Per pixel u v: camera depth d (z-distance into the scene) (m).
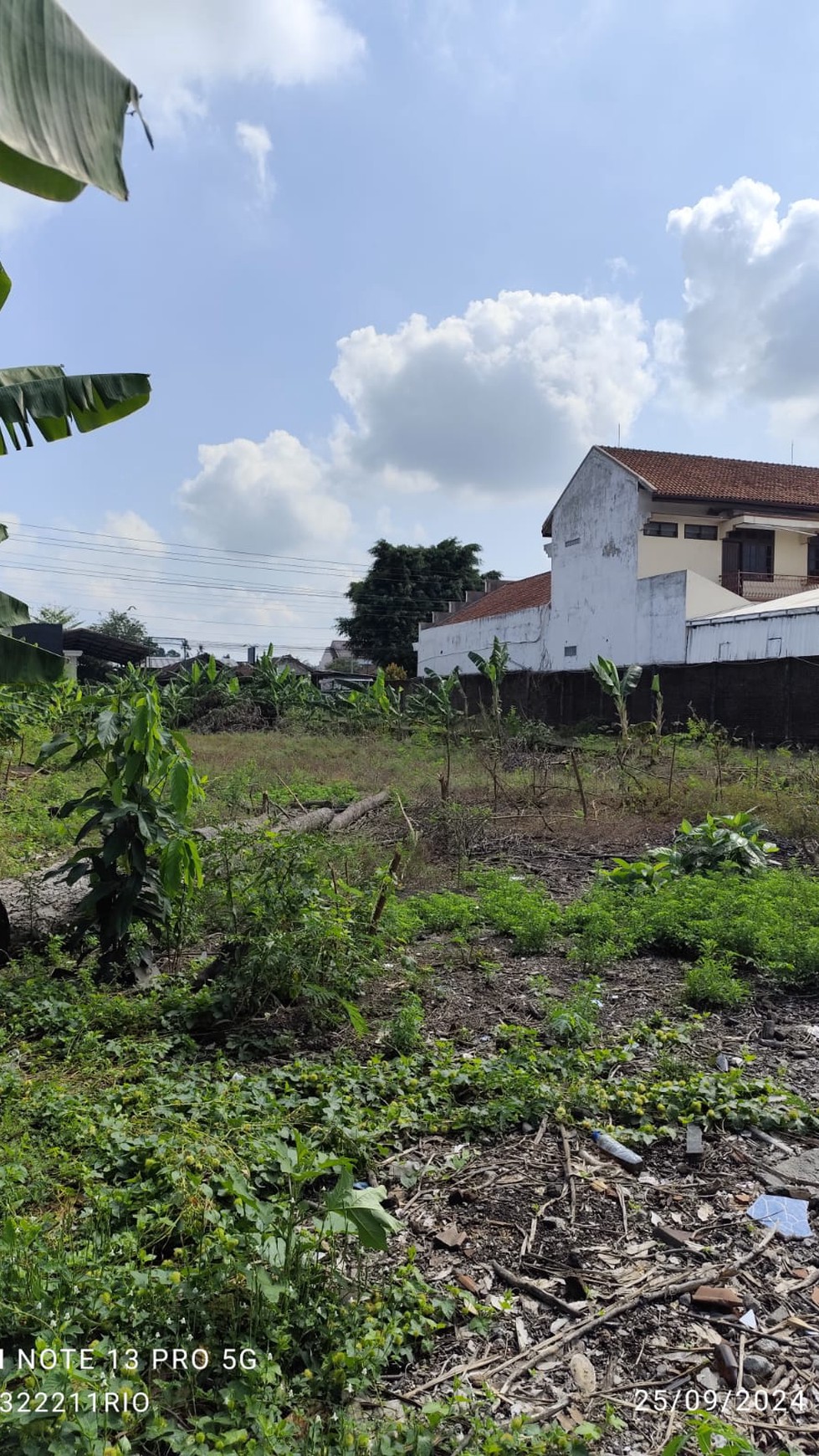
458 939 5.64
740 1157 3.21
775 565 28.39
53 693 14.39
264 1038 4.06
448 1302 2.37
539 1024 4.43
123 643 30.88
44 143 2.31
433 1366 2.22
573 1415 2.07
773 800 10.29
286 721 24.38
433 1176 3.06
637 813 10.61
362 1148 3.05
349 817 10.02
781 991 4.89
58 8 2.37
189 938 5.34
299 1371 2.14
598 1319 2.38
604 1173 3.11
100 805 4.64
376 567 47.81
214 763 15.31
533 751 15.40
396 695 25.16
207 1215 2.43
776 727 17.23
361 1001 4.58
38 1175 2.69
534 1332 2.35
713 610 24.72
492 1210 2.88
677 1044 4.18
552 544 31.05
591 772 13.35
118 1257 2.37
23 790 11.23
